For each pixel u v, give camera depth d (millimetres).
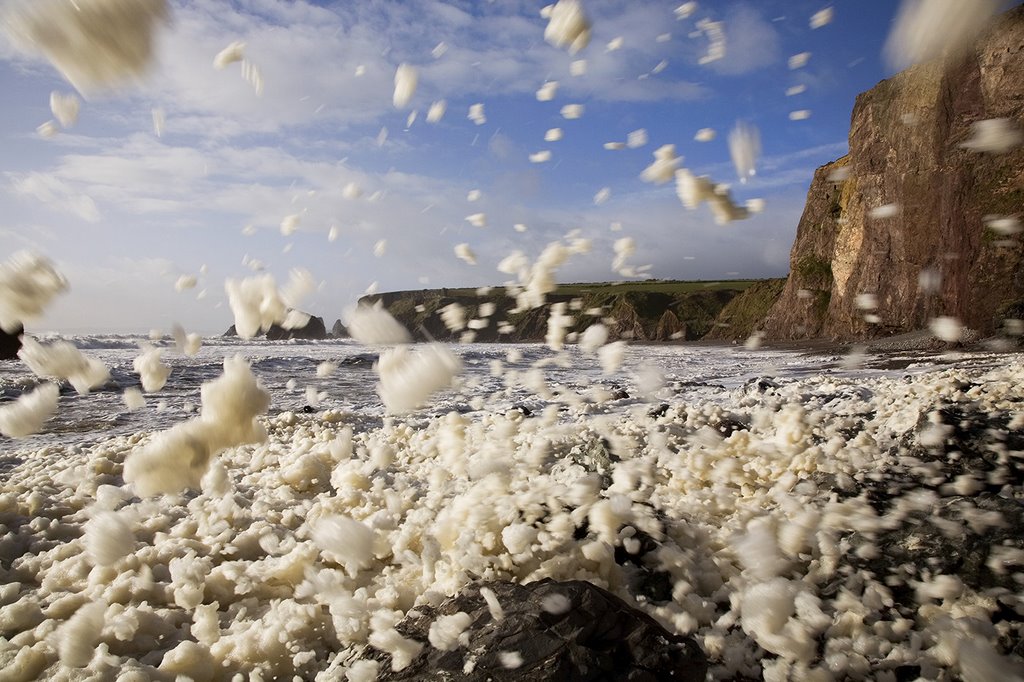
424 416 8406
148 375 2215
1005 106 22656
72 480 4609
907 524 2725
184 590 2582
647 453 4246
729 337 56688
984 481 3141
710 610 2342
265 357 21562
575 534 2635
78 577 2871
